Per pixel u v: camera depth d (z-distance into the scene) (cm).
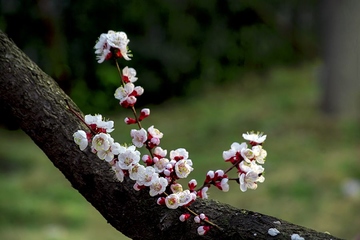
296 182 820
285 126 1063
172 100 1492
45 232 725
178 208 176
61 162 179
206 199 179
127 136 1098
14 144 1136
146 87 1461
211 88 1526
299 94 1266
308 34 1625
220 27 1557
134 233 179
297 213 759
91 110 1345
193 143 1080
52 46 1300
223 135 1084
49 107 178
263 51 1596
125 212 178
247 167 174
